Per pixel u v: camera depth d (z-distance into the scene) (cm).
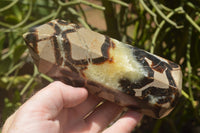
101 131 38
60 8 48
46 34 34
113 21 49
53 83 35
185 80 49
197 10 46
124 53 34
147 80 34
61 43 33
